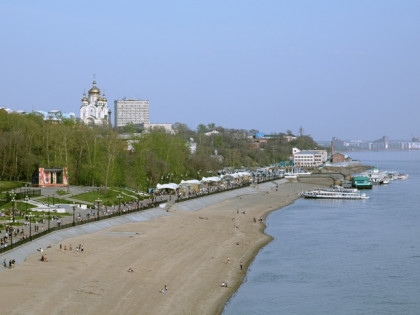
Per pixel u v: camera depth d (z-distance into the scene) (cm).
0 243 13800
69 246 14750
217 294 11725
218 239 17175
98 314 9900
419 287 12412
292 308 11094
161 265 13462
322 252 15812
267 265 14300
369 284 12669
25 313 9694
